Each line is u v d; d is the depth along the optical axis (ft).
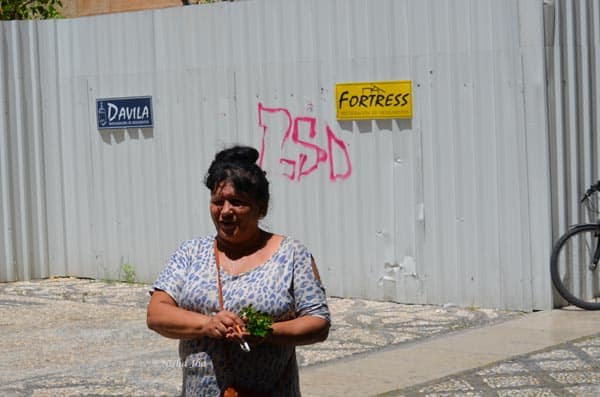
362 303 42.01
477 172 39.63
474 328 36.60
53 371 32.40
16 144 50.65
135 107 48.39
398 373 30.68
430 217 40.81
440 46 40.11
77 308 43.29
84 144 50.34
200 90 46.47
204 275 16.53
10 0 59.88
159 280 16.81
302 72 43.45
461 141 39.91
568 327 35.96
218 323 15.70
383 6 41.24
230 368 16.17
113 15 48.88
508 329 36.09
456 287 40.40
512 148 38.83
